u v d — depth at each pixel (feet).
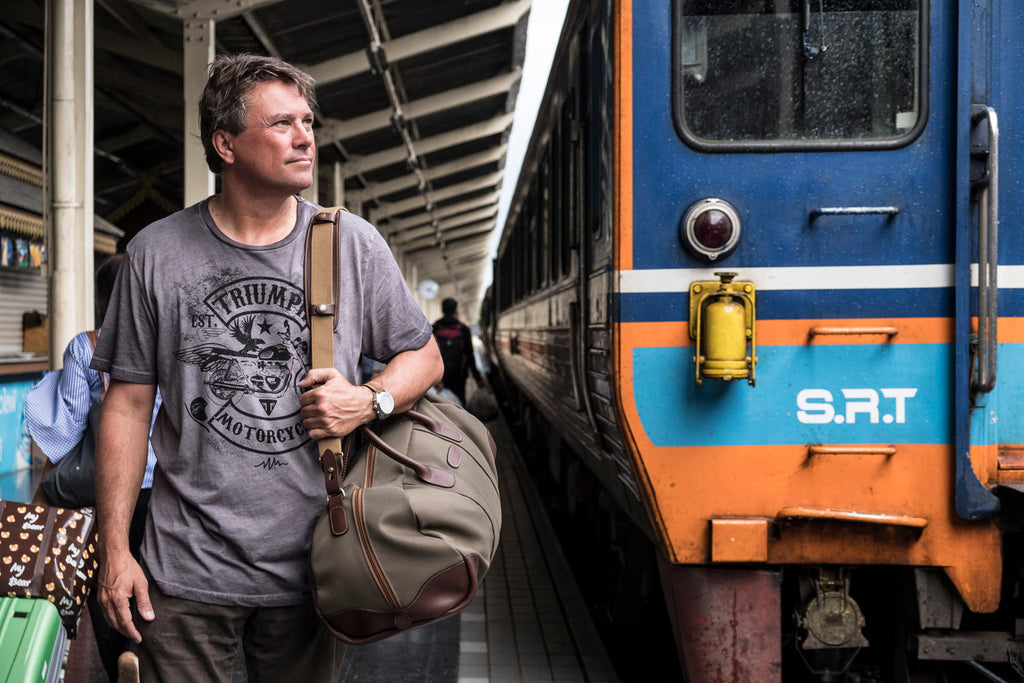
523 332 29.81
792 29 9.79
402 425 6.64
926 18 9.64
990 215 9.21
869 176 9.61
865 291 9.54
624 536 15.43
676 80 9.75
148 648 6.47
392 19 36.96
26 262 32.32
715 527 9.50
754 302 9.52
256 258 6.36
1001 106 9.58
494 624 15.75
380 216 79.20
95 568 8.26
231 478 6.30
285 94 6.24
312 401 6.09
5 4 30.91
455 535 6.03
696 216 9.55
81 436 9.78
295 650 6.68
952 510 9.43
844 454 9.49
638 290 9.69
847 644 9.68
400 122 48.42
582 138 12.60
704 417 9.61
